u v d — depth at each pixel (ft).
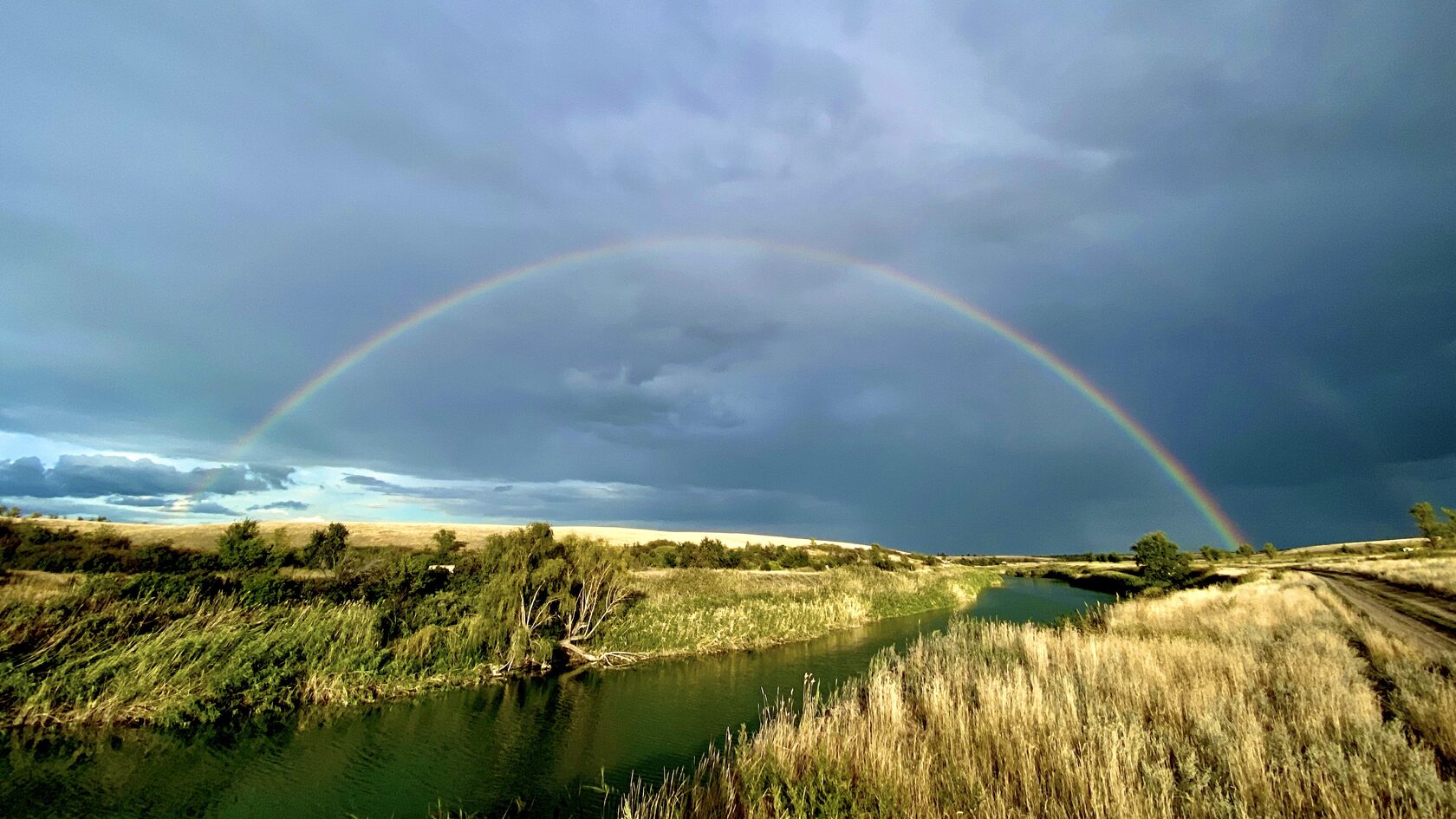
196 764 43.04
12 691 46.47
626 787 41.75
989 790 27.78
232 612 62.49
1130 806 24.20
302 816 37.04
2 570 73.82
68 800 37.24
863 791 28.53
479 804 39.06
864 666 78.79
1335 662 46.21
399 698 59.16
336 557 109.29
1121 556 421.59
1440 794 22.99
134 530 214.90
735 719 56.49
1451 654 51.03
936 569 260.83
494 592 72.23
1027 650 55.16
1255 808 24.36
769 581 156.87
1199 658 48.67
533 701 60.70
